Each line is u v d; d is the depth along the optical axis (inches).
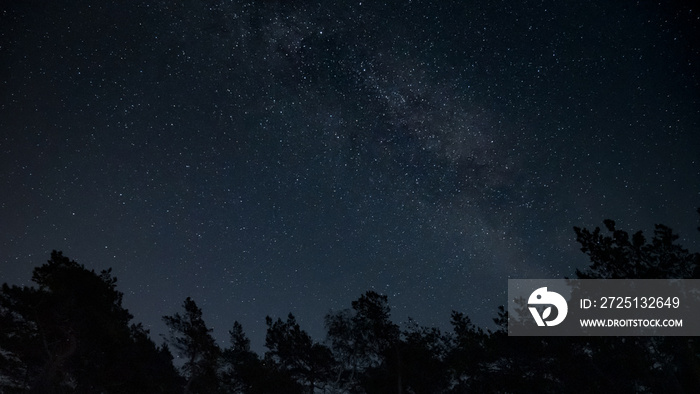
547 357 750.5
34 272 875.4
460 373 899.4
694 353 603.5
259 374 1063.6
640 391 648.4
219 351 1067.3
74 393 841.5
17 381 924.6
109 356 866.8
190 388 1044.5
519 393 789.2
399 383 956.6
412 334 1021.2
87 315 858.8
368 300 1047.6
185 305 1067.9
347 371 1114.1
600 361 681.0
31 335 861.2
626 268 651.5
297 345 1130.7
